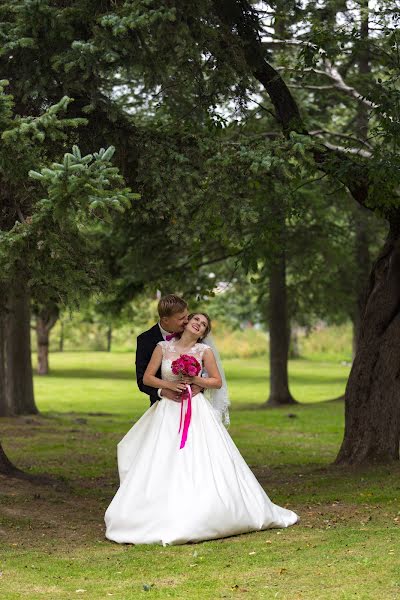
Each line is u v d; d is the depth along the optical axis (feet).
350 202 76.64
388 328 36.27
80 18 26.50
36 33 26.16
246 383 118.11
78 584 18.49
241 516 22.26
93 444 52.75
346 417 37.17
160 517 21.89
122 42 26.05
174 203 28.68
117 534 22.43
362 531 22.44
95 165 21.04
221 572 18.88
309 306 89.66
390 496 28.40
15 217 27.27
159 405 23.03
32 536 23.73
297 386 113.60
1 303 34.04
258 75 35.88
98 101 28.09
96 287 26.18
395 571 18.11
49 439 55.01
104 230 67.72
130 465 23.43
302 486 32.73
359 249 85.76
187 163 29.53
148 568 19.51
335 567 18.69
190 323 23.26
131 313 81.97
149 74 27.91
